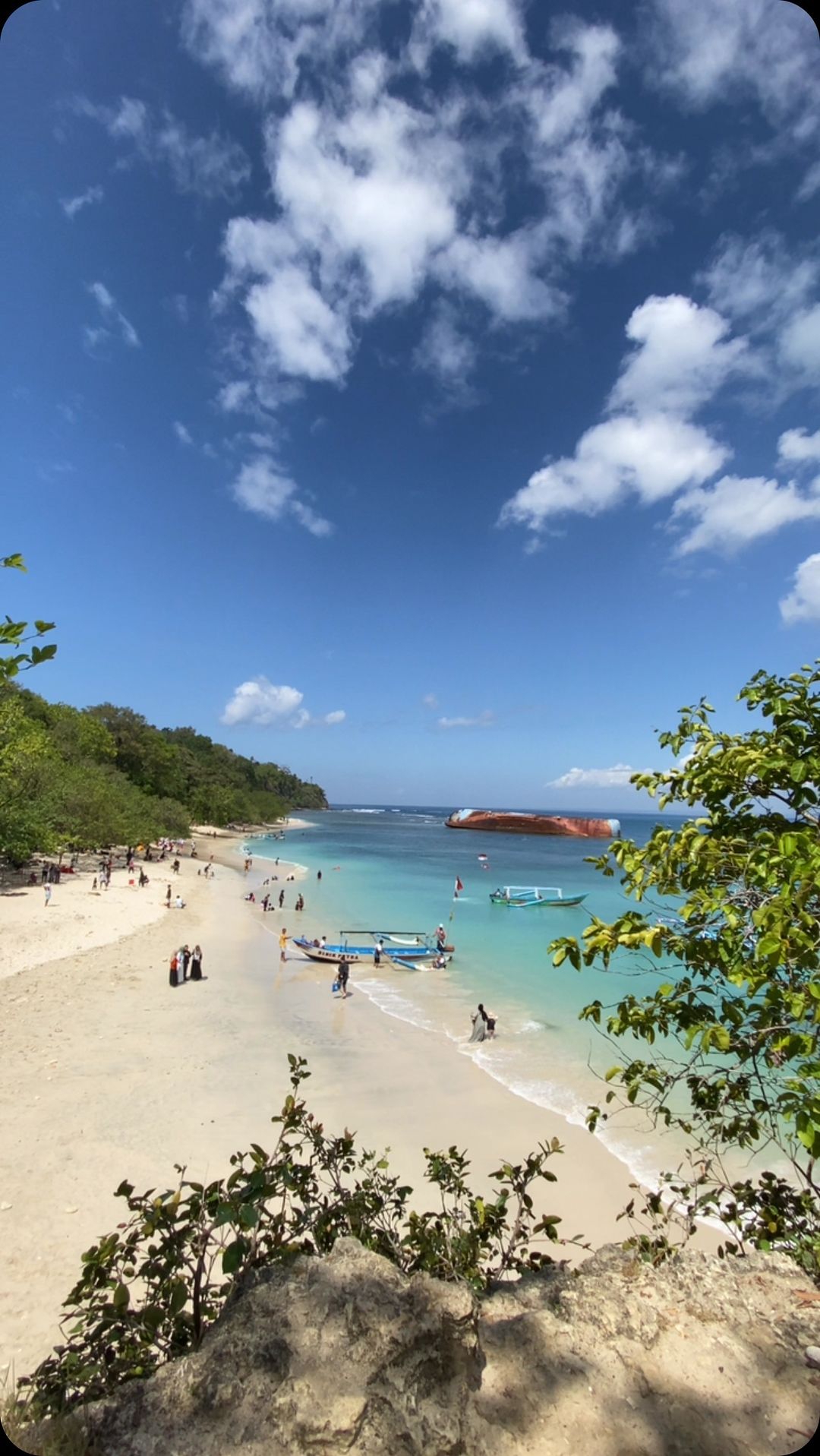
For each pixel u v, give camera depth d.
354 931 30.20
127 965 23.83
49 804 37.94
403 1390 2.37
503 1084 14.34
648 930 3.46
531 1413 2.45
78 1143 11.25
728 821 3.79
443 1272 3.29
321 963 26.38
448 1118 12.72
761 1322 2.90
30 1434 2.40
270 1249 3.19
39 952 24.09
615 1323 2.87
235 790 117.88
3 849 34.50
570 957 3.67
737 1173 10.32
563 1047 16.62
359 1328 2.53
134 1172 10.49
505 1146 11.66
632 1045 16.61
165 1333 2.94
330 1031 18.03
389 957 26.77
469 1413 2.41
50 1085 13.49
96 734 65.19
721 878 3.57
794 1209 3.70
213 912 36.72
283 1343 2.50
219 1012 19.23
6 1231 8.81
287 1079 14.55
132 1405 2.45
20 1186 9.90
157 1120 12.30
